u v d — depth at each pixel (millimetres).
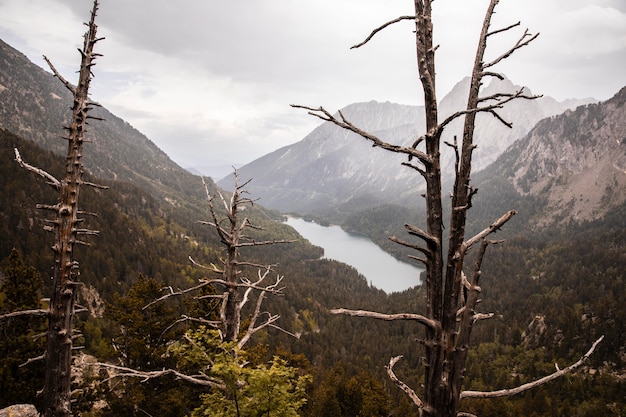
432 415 4176
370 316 3869
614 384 79812
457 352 4121
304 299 119812
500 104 3746
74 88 7477
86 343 42469
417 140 4262
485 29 4133
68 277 7625
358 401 35844
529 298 140625
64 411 7707
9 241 75562
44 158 123750
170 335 18062
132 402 16391
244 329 18016
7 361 15406
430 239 4129
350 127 3887
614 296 123125
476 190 3898
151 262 99562
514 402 72562
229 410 8461
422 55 4242
